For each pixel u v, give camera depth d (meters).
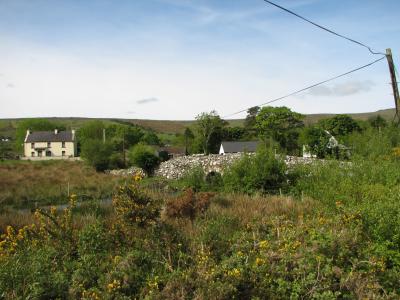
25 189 28.33
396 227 7.20
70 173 42.94
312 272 5.81
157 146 81.69
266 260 6.12
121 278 5.87
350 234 7.08
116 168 49.28
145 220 7.91
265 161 19.30
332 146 24.84
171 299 5.09
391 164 14.87
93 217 10.85
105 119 168.75
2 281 5.38
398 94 14.52
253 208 12.48
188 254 6.98
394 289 5.87
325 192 13.09
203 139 66.12
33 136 87.81
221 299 5.03
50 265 6.45
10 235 7.84
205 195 12.94
